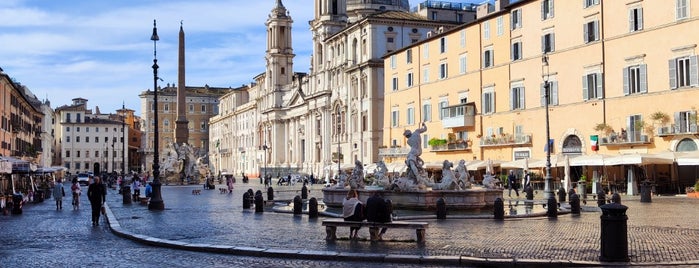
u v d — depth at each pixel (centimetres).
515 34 6819
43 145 12862
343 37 10756
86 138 18175
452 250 1847
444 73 8019
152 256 1853
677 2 5175
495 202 2888
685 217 2895
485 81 7281
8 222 3073
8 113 7831
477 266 1639
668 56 5241
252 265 1675
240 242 2077
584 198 4431
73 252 1955
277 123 14688
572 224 2612
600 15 5822
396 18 9738
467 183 3541
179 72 10400
